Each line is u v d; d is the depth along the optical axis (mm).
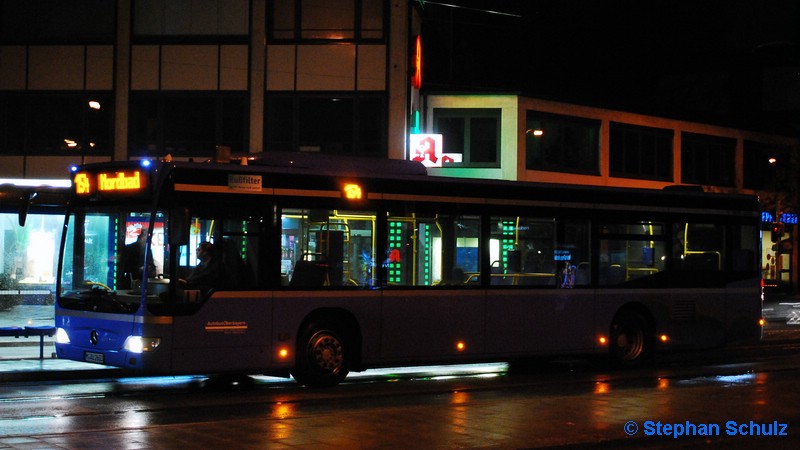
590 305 17406
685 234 18672
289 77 30516
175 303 13430
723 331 19031
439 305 15711
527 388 14562
